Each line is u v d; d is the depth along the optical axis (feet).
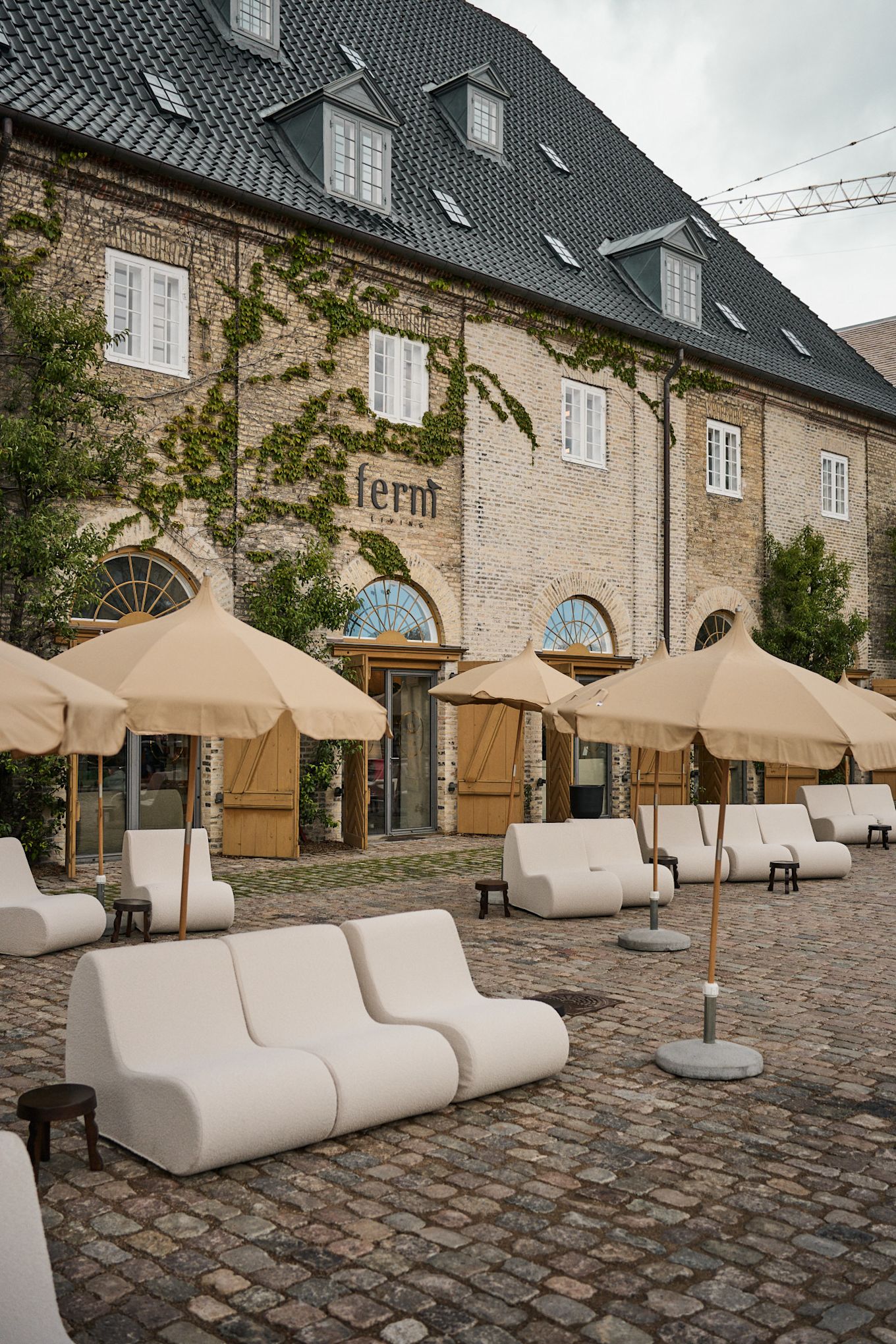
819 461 86.33
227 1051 18.78
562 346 67.82
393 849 56.03
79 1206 15.92
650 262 74.95
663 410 73.31
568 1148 18.44
